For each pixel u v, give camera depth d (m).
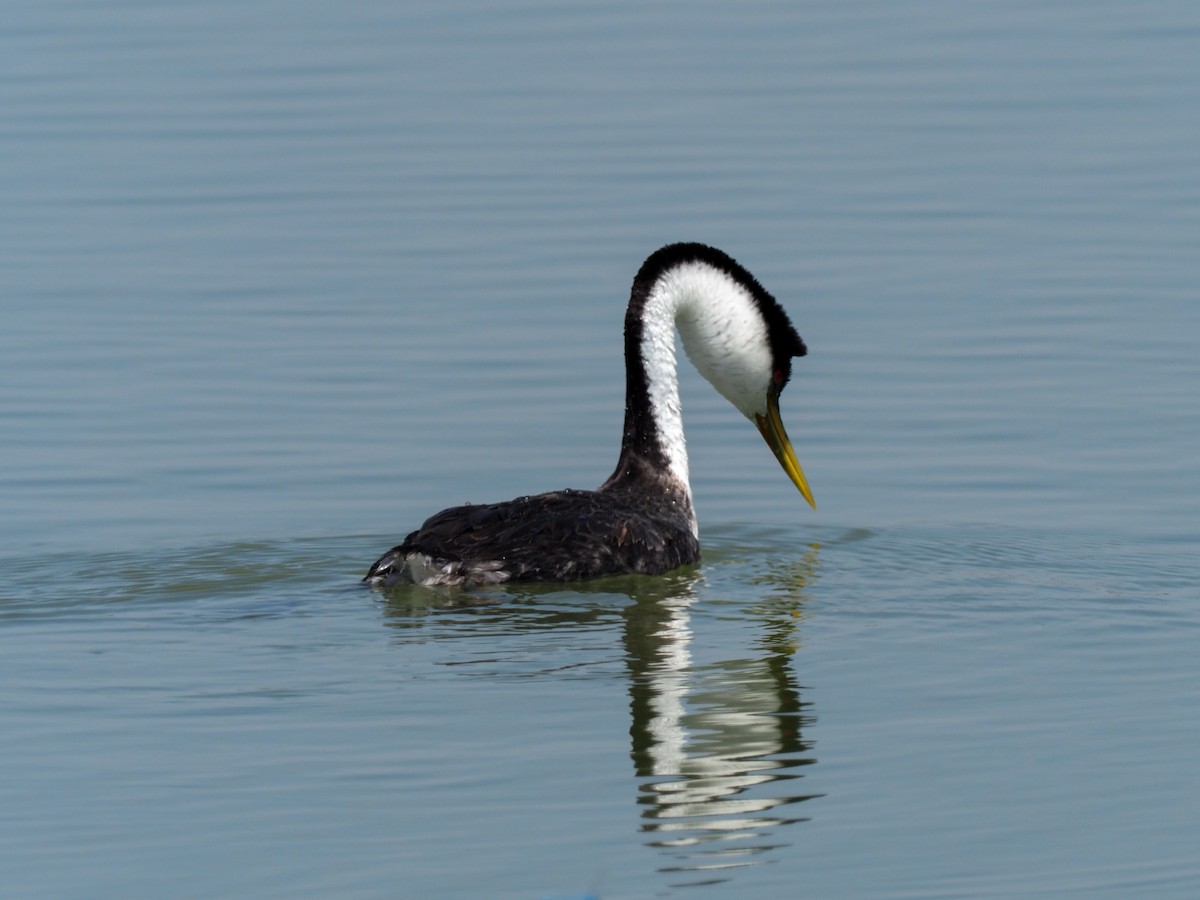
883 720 12.17
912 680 12.92
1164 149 28.31
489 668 13.01
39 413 20.38
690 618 14.20
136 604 14.52
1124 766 11.41
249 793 10.98
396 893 9.79
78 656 13.20
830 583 15.28
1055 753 11.62
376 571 14.85
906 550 16.44
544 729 11.95
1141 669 13.13
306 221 26.52
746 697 12.54
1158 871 10.04
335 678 12.77
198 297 23.88
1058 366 21.38
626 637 13.69
